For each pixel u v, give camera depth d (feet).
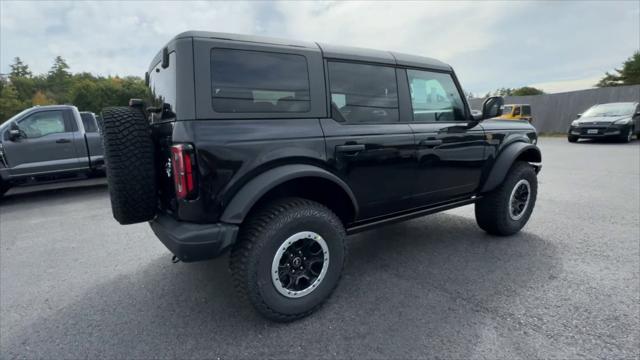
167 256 11.60
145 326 7.54
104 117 7.32
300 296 7.43
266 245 6.89
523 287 8.55
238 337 7.05
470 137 10.68
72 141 22.17
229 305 8.31
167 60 7.15
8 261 11.48
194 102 6.46
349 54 8.47
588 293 8.18
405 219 9.93
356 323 7.34
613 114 43.34
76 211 18.34
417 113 9.74
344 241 8.03
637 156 30.89
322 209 7.63
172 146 6.53
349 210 8.64
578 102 58.85
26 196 23.13
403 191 9.45
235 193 6.80
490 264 9.95
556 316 7.30
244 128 6.82
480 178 11.32
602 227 12.82
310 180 7.73
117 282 9.72
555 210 15.11
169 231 6.82
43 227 15.42
